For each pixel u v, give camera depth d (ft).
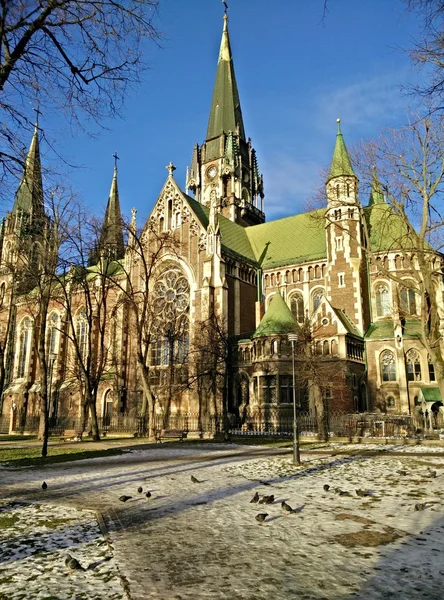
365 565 30.35
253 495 53.52
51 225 148.05
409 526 39.37
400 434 142.92
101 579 28.35
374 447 113.50
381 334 184.85
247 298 211.61
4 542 36.29
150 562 31.35
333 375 165.27
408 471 70.38
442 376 95.55
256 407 174.09
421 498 50.47
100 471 76.28
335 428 154.30
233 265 205.98
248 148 310.65
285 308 184.24
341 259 197.67
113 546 34.96
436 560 31.07
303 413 168.45
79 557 32.55
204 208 233.55
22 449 119.96
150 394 154.20
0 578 28.66
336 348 172.76
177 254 194.70
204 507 47.65
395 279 103.86
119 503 50.31
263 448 114.32
